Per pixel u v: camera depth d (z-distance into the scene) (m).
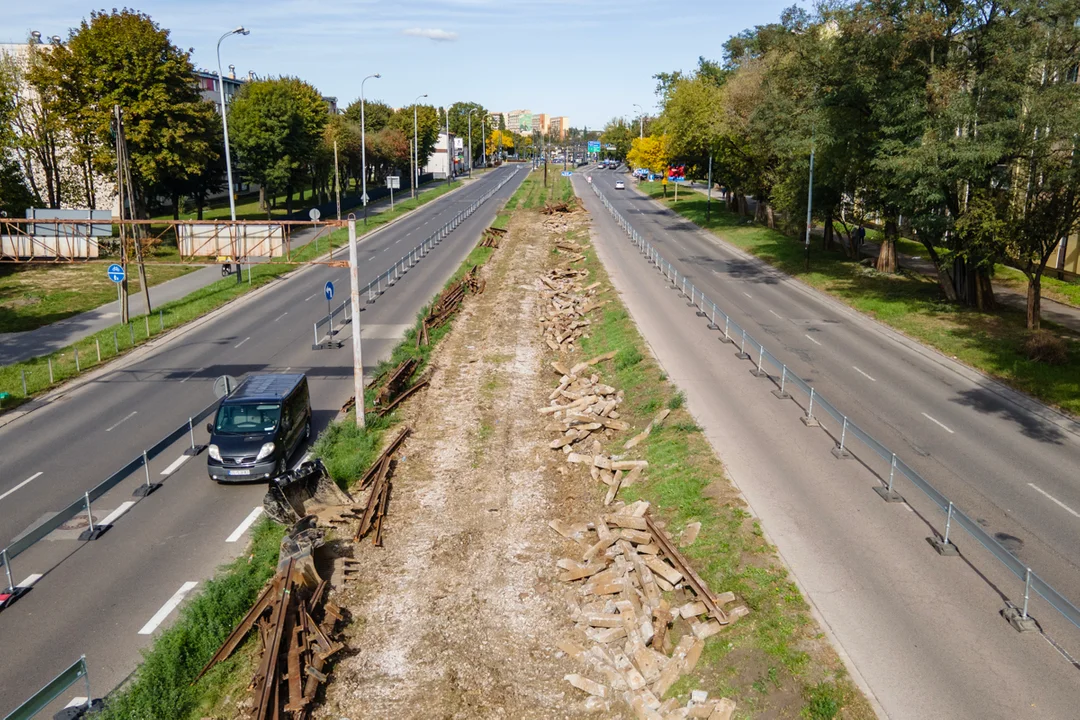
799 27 38.31
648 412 23.92
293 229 72.50
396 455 21.45
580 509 18.62
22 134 61.38
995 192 31.66
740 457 19.59
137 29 56.69
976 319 33.66
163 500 18.66
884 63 33.56
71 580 15.12
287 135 72.56
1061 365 26.91
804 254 53.56
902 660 11.79
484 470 20.64
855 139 37.56
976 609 13.07
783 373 24.34
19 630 13.51
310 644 12.79
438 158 157.25
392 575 15.50
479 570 15.75
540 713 11.76
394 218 81.00
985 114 29.64
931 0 31.45
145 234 59.06
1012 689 11.14
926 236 35.12
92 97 57.78
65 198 65.19
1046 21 29.53
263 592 14.00
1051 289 38.88
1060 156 29.06
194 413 24.98
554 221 75.38
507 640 13.54
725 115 62.00
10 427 24.05
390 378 26.66
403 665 12.80
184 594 14.59
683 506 17.42
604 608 14.12
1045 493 17.66
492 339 34.28
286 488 16.89
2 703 11.62
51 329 36.59
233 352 32.31
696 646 12.53
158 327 36.16
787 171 55.16
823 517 16.34
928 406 23.78
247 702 11.68
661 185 125.31
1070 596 13.33
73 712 11.32
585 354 31.88
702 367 27.84
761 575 14.12
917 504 16.98
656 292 42.22
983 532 13.55
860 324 34.97
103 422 24.30
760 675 11.78
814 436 21.12
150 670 11.80
